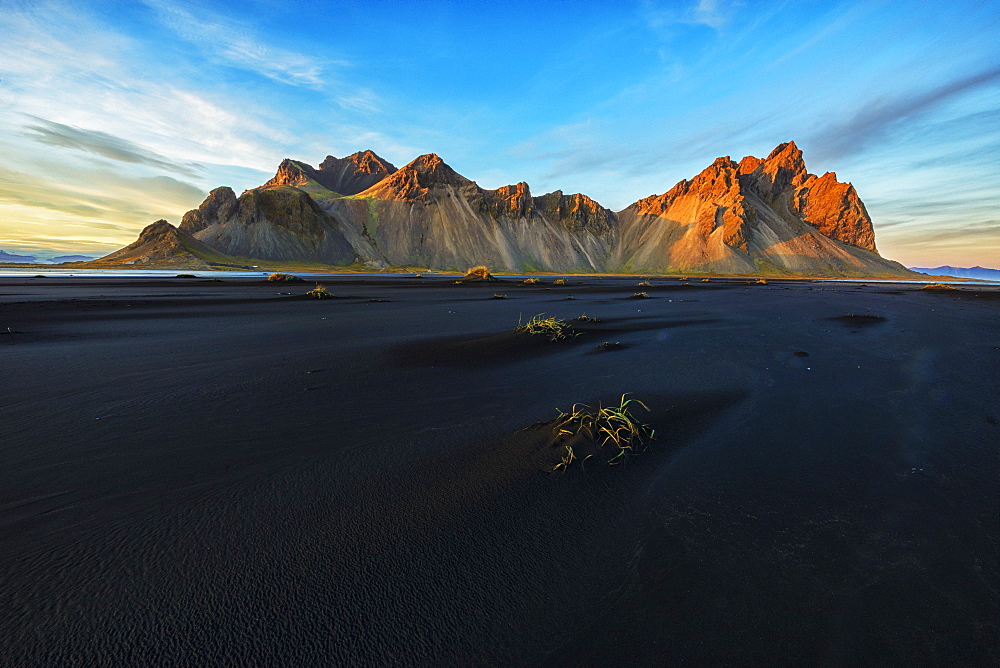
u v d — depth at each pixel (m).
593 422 4.99
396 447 4.57
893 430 5.24
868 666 2.05
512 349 10.12
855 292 43.19
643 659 2.07
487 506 3.41
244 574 2.56
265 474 3.91
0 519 3.10
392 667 2.02
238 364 8.59
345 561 2.71
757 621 2.31
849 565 2.77
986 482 3.93
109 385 6.95
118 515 3.18
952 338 12.66
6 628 2.15
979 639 2.20
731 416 5.74
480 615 2.33
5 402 6.02
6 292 29.61
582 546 2.95
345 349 10.20
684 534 3.10
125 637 2.11
